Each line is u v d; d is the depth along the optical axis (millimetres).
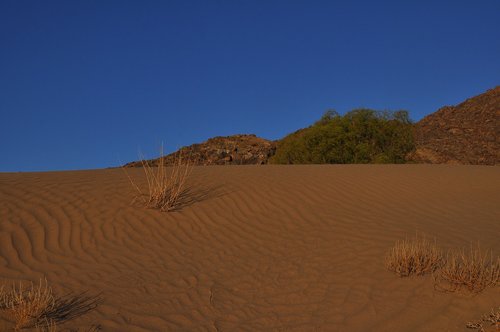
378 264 6840
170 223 9055
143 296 6258
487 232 8305
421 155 32781
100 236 8250
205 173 12570
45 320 5340
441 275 6074
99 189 10109
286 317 5613
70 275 6777
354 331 5125
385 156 26609
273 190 11102
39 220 8430
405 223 9086
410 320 5176
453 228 8664
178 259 7684
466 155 32875
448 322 5012
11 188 9750
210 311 5871
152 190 10188
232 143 38000
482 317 4957
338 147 27172
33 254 7336
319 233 8750
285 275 6941
